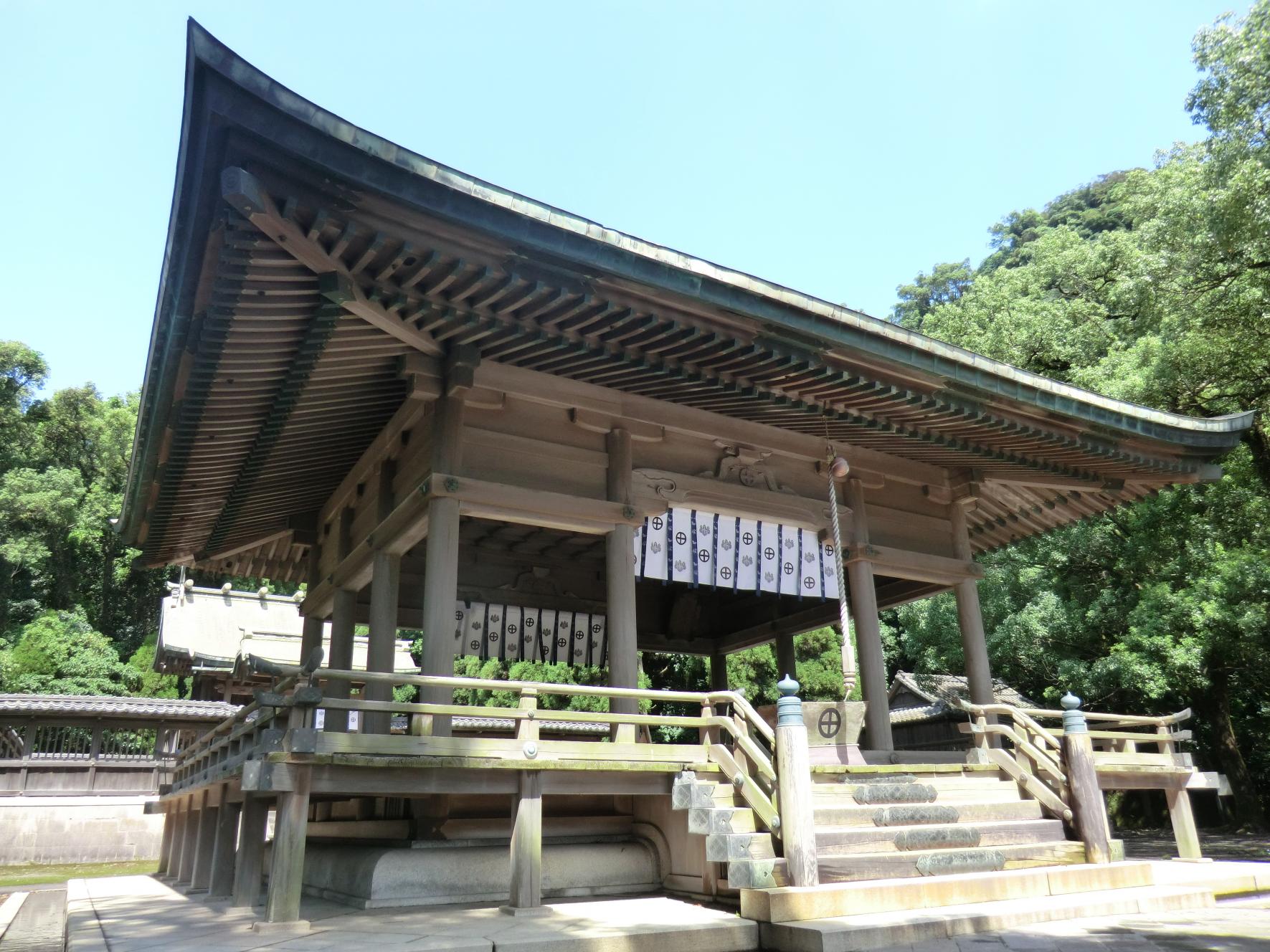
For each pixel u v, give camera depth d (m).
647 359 7.66
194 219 5.18
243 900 7.11
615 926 5.48
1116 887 7.30
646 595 14.60
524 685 6.69
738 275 7.06
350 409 8.51
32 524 41.62
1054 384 9.16
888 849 6.79
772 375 8.13
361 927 5.60
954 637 22.34
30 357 45.81
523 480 8.05
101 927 6.36
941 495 11.34
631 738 7.16
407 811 7.73
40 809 21.16
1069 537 20.44
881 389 8.41
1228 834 18.81
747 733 7.07
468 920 5.85
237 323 6.28
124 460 46.81
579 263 6.33
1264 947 5.17
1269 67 14.05
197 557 12.67
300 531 11.67
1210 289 16.36
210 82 4.47
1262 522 17.97
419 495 7.62
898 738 24.34
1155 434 10.09
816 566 10.28
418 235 5.72
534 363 8.07
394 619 8.59
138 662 36.66
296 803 5.68
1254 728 22.34
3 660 32.44
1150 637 17.83
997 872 6.87
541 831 7.35
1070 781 8.03
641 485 8.84
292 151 4.88
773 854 6.29
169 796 11.84
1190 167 18.22
